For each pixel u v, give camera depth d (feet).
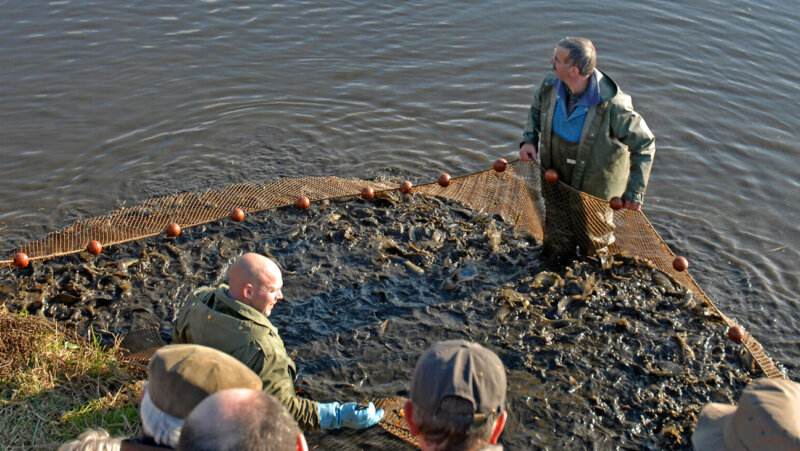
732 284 23.34
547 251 22.98
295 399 15.84
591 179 20.33
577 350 19.31
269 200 26.50
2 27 37.35
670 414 17.47
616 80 33.99
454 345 8.84
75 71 34.37
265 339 15.03
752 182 28.25
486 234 24.11
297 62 35.60
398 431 16.69
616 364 18.90
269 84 34.14
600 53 35.94
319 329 20.30
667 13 39.19
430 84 34.19
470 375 8.44
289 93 33.63
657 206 27.07
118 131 31.01
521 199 23.73
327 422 16.43
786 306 22.36
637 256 22.43
